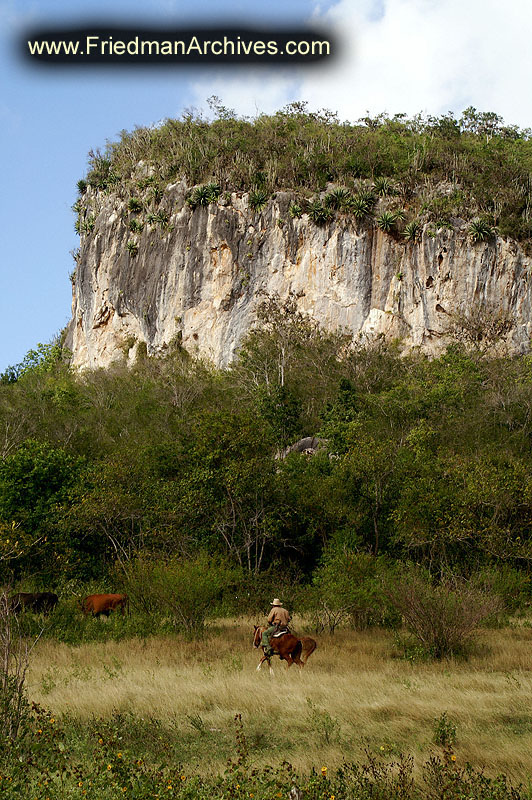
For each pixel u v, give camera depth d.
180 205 94.25
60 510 27.48
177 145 103.50
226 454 28.81
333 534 27.59
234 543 27.16
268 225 88.94
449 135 108.38
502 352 72.75
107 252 100.25
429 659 14.64
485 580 20.52
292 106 113.50
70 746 7.90
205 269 89.81
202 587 17.91
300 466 34.06
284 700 10.55
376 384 66.25
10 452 40.97
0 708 7.70
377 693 11.09
